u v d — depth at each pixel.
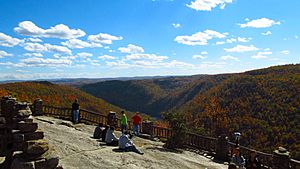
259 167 13.45
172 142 17.83
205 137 17.97
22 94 49.03
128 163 12.36
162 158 14.32
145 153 14.91
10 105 9.16
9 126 8.95
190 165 13.89
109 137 15.46
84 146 14.19
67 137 15.78
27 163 7.69
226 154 16.20
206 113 64.56
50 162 8.09
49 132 16.44
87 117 23.06
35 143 8.03
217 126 54.53
